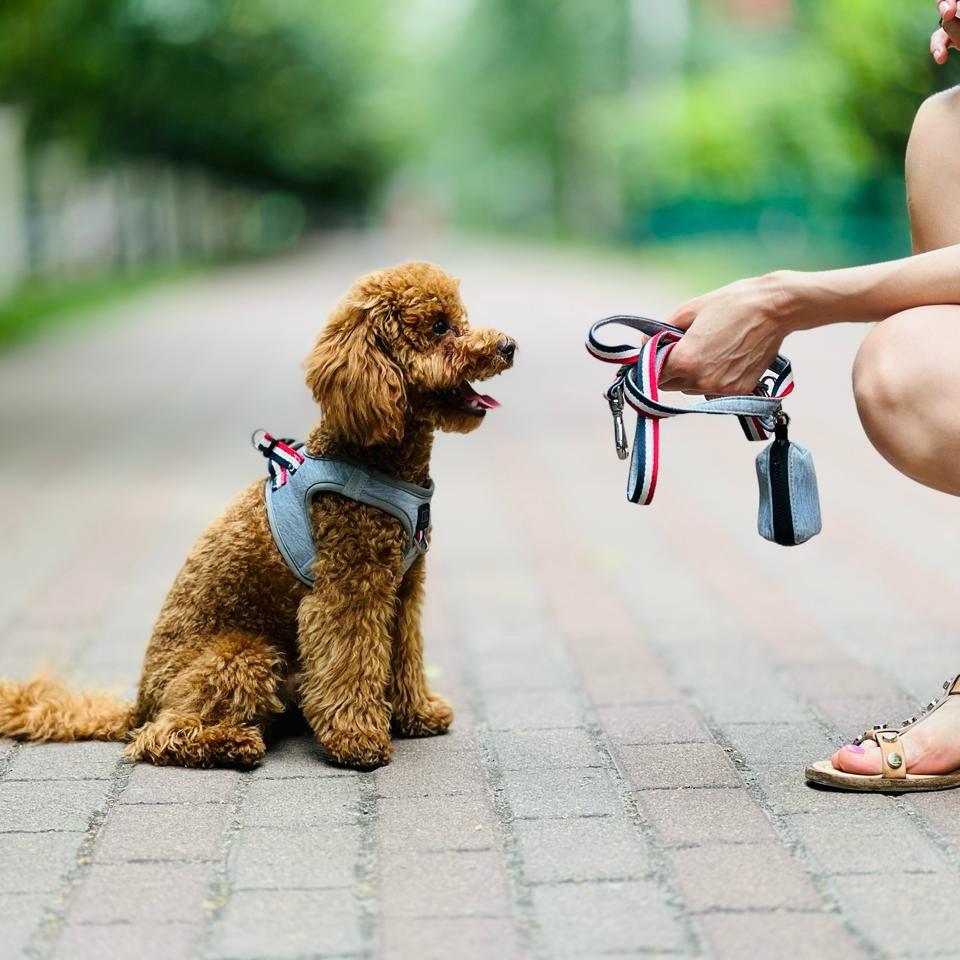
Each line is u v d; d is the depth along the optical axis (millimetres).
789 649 4926
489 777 3590
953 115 3518
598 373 15273
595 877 2895
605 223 53719
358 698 3654
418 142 72750
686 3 39469
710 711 4188
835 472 8852
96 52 24875
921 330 3297
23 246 27094
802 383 13938
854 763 3395
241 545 3721
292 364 16297
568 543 6926
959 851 3006
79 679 4637
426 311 3551
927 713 3471
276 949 2576
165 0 31438
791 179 30219
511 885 2861
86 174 32906
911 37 14477
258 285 33125
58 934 2648
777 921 2668
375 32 49469
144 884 2885
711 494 8266
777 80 27422
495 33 60781
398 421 3533
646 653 4918
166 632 3811
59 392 13664
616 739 3914
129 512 7688
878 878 2859
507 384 14328
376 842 3123
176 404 12750
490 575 6250
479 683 4582
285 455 3777
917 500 7855
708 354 3455
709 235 37938
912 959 2502
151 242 40406
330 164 51219
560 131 59000
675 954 2537
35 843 3123
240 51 36219
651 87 38281
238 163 43344
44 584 6031
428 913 2727
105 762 3729
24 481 8727
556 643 5086
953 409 3217
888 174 17219
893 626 5211
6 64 20547
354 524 3607
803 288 3383
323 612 3643
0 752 3820
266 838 3148
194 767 3660
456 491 8438
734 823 3205
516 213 84875
